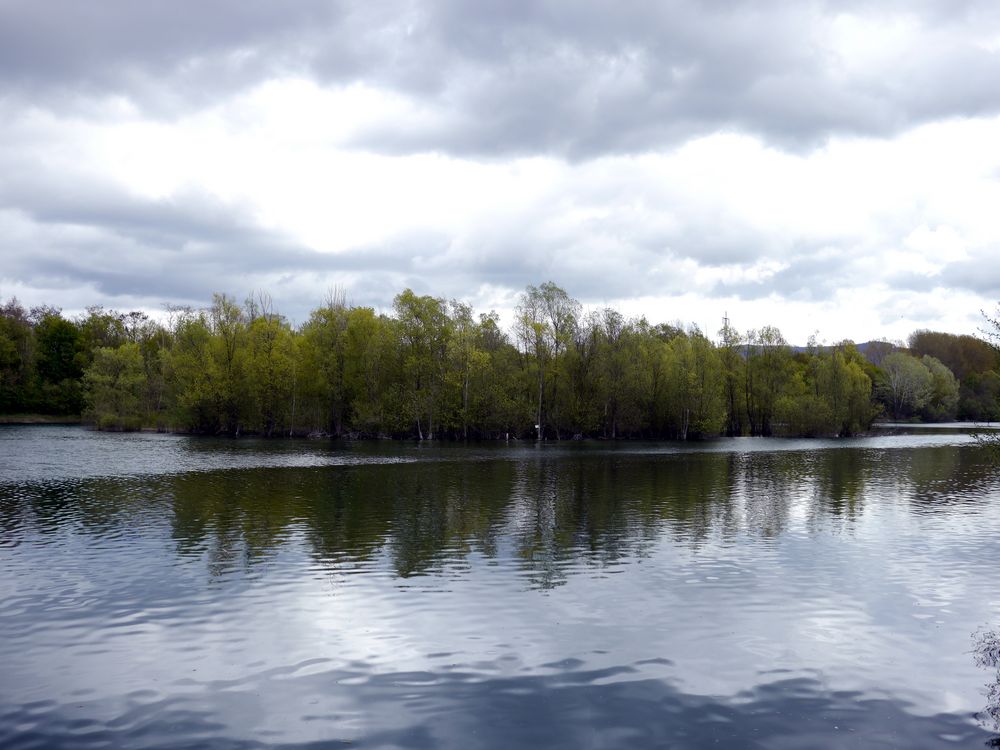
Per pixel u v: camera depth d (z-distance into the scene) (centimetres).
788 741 1262
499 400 10094
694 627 1869
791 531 3194
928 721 1341
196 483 4831
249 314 10869
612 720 1338
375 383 10388
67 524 3266
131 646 1720
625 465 6500
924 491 4625
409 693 1455
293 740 1259
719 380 11456
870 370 15912
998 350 2336
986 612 2008
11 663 1617
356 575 2384
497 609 2014
